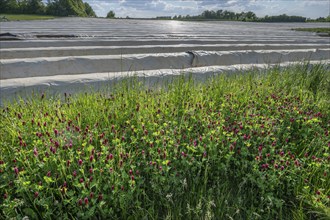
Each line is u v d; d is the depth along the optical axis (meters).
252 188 2.88
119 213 2.52
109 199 2.50
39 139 2.97
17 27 16.98
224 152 3.13
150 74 5.96
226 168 2.88
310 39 15.35
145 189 2.80
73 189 2.66
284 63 8.26
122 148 3.01
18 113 3.47
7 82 4.98
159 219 2.53
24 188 2.37
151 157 3.04
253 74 5.62
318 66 5.89
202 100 4.26
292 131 3.73
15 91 4.76
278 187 2.86
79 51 7.46
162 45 9.23
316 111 4.21
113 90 4.52
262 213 2.65
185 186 2.73
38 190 2.43
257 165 2.86
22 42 8.23
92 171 2.53
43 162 2.75
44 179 2.59
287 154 3.27
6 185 2.56
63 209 2.49
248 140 3.17
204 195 2.72
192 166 3.02
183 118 3.60
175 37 12.99
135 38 11.72
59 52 7.22
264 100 4.36
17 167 2.68
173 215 2.46
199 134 3.36
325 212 2.51
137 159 3.01
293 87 4.87
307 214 2.66
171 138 3.09
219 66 7.06
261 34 18.17
